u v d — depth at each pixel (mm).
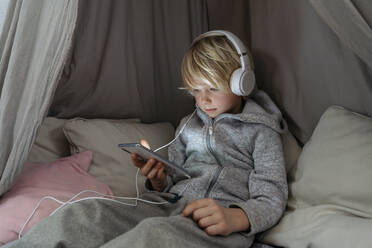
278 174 1099
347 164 1022
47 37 893
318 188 1050
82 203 917
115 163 1292
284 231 1003
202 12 1626
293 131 1343
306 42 1286
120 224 920
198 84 1190
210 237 883
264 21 1406
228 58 1187
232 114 1200
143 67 1555
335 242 868
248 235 955
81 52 1415
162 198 1062
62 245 818
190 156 1245
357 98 1188
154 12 1573
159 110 1628
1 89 1018
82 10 1394
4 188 992
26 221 964
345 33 1023
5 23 1005
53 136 1326
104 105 1486
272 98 1398
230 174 1133
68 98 1430
